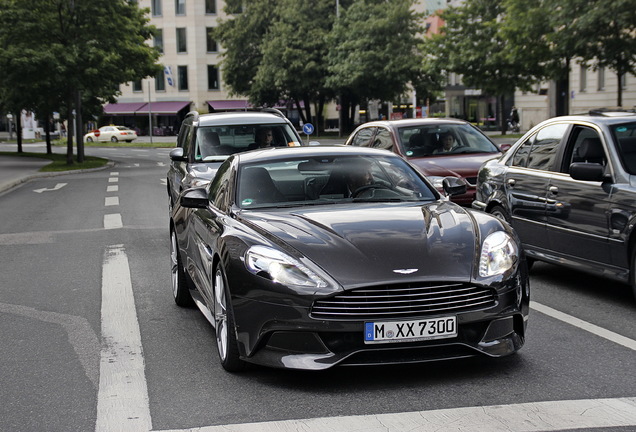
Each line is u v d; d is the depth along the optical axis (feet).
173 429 13.71
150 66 129.80
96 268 31.58
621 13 82.89
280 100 207.72
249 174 20.66
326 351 15.19
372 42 164.96
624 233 22.16
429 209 18.56
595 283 26.27
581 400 14.55
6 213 55.72
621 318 21.34
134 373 17.30
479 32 131.23
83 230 44.11
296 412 14.35
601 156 24.04
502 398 14.76
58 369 17.81
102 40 116.88
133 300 25.32
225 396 15.46
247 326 15.85
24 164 122.42
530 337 19.35
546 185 25.68
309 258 15.70
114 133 235.20
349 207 18.97
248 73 205.46
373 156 21.77
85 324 22.15
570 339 19.10
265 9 202.18
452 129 45.29
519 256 16.56
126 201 61.52
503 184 28.17
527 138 28.02
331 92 189.47
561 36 90.53
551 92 148.15
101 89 120.78
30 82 115.55
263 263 15.81
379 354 15.35
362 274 15.21
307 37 183.73
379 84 168.35
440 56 135.33
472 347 15.43
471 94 216.33
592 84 150.30
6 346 19.97
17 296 26.48
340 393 15.37
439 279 15.20
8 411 15.06
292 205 19.49
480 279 15.48
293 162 21.15
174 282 24.72
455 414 13.94
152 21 271.28
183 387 16.15
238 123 39.58
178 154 37.55
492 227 17.11
